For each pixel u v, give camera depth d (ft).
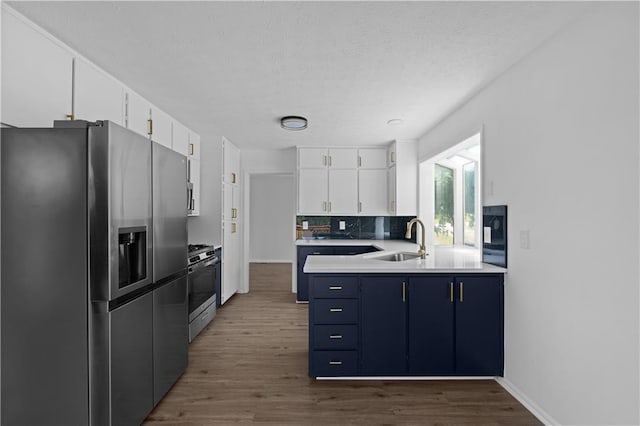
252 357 10.11
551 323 6.89
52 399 5.45
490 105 9.18
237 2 5.73
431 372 8.57
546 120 7.02
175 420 7.05
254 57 7.70
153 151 7.11
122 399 5.95
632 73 5.18
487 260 9.29
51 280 5.43
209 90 9.67
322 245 16.22
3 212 5.44
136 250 6.69
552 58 6.84
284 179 29.78
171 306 8.04
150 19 6.20
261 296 17.51
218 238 15.06
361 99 10.35
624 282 5.32
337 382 8.60
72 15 6.06
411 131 14.15
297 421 7.04
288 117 12.09
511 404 7.69
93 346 5.45
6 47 5.73
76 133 5.45
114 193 5.65
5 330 5.47
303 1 5.70
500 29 6.56
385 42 7.04
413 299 8.56
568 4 5.73
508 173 8.36
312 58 7.75
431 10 5.95
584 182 6.07
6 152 5.45
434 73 8.55
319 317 8.57
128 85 9.29
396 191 15.67
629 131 5.23
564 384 6.52
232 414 7.26
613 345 5.50
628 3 5.24
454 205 14.92
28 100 6.15
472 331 8.56
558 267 6.70
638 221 5.10
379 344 8.57
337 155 17.13
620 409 5.40
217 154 15.07
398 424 6.94
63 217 5.42
